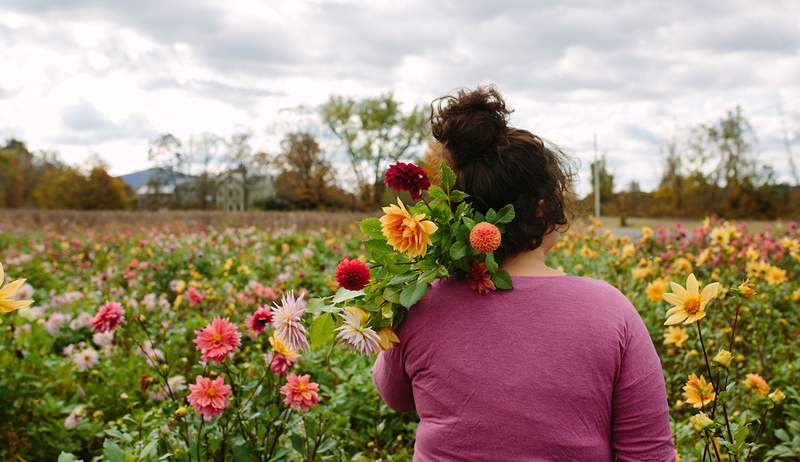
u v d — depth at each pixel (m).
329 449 2.53
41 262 8.67
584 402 1.15
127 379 3.53
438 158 1.43
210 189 42.94
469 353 1.21
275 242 9.70
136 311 4.03
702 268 5.11
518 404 1.16
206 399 2.04
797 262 5.74
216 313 4.73
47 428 3.16
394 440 3.10
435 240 1.29
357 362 3.54
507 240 1.29
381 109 41.78
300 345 1.51
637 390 1.17
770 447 2.82
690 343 3.47
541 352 1.17
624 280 5.30
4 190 48.38
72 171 47.19
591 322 1.18
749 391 2.88
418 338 1.29
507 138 1.32
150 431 2.44
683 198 34.44
